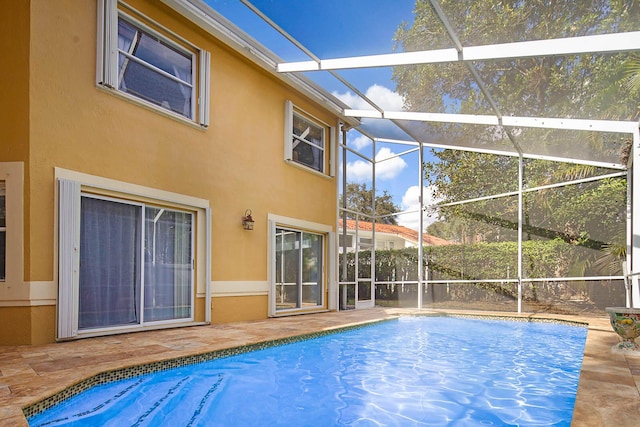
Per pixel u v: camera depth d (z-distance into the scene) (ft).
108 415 11.35
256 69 29.37
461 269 40.75
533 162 37.70
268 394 13.61
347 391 14.05
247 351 18.08
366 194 43.29
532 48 18.12
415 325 29.84
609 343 19.29
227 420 11.30
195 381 14.90
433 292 42.16
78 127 18.80
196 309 24.08
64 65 18.48
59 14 18.44
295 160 33.53
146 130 21.71
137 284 21.07
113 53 20.06
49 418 10.41
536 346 22.31
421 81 26.43
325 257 36.45
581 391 11.32
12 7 17.74
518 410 12.14
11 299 16.80
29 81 17.38
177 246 23.49
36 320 17.03
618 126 24.80
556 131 28.94
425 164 44.50
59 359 14.35
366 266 42.55
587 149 30.53
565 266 35.06
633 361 15.30
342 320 28.35
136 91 21.76
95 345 17.07
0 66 17.57
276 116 31.14
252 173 28.55
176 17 23.65
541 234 36.68
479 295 39.37
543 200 36.58
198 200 24.23
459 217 41.88
